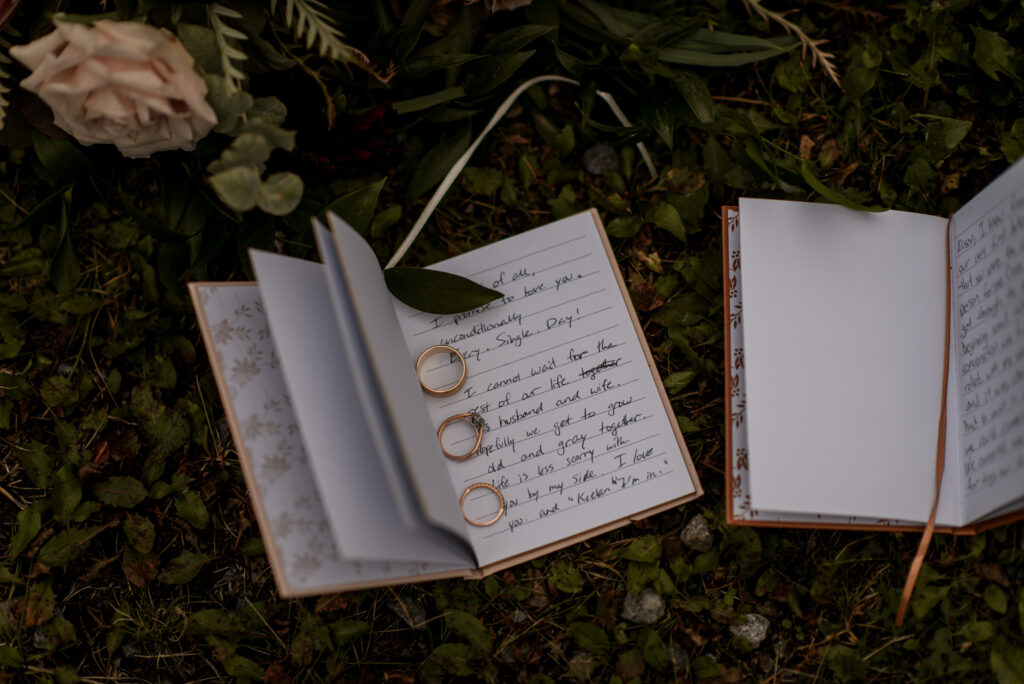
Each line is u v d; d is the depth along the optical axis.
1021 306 0.50
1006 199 0.50
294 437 0.48
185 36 0.48
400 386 0.49
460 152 0.56
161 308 0.57
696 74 0.56
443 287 0.53
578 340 0.55
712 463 0.55
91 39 0.46
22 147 0.54
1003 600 0.54
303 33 0.54
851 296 0.52
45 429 0.57
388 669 0.55
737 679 0.54
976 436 0.51
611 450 0.54
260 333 0.49
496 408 0.54
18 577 0.56
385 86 0.54
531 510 0.53
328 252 0.46
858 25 0.58
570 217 0.55
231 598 0.56
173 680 0.55
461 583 0.55
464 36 0.55
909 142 0.57
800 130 0.58
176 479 0.56
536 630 0.55
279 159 0.55
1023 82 0.56
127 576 0.55
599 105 0.58
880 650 0.54
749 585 0.55
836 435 0.51
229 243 0.57
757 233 0.52
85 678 0.56
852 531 0.55
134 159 0.57
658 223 0.56
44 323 0.58
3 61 0.51
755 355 0.51
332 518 0.45
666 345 0.56
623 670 0.54
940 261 0.53
